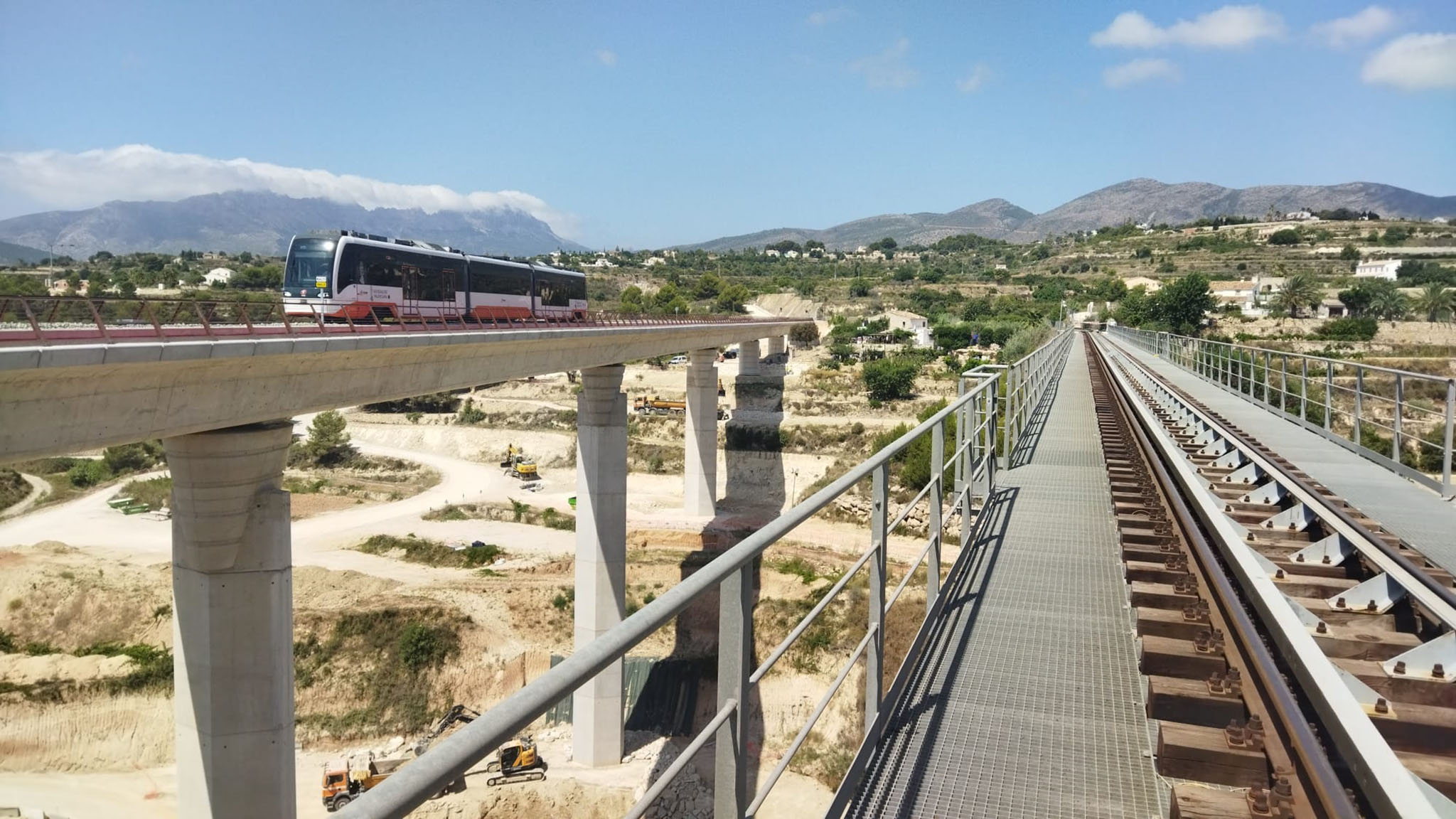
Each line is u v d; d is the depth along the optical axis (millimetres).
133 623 46125
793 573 46469
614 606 36250
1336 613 5379
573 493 73938
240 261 154000
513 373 30594
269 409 19500
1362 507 9672
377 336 21734
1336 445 14477
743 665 2627
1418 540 8172
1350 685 4023
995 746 4578
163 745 39469
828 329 133250
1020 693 5219
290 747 20016
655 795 2070
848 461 69062
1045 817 3914
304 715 41125
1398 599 5336
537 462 83750
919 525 49750
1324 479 11445
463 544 57781
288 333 20297
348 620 44438
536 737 36781
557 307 45656
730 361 110562
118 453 80188
